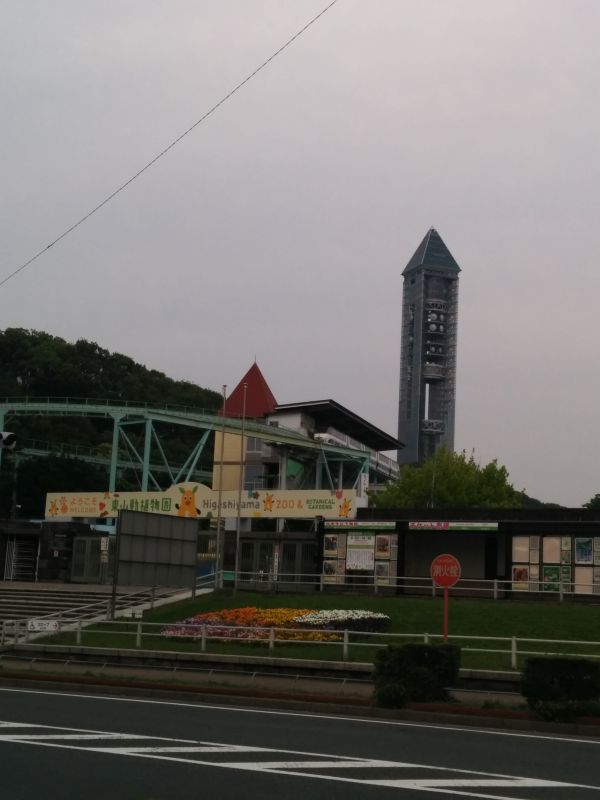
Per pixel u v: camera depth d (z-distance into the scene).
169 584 45.69
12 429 133.12
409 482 93.50
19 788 12.28
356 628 36.62
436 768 14.66
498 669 27.89
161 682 27.62
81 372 158.75
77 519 81.00
